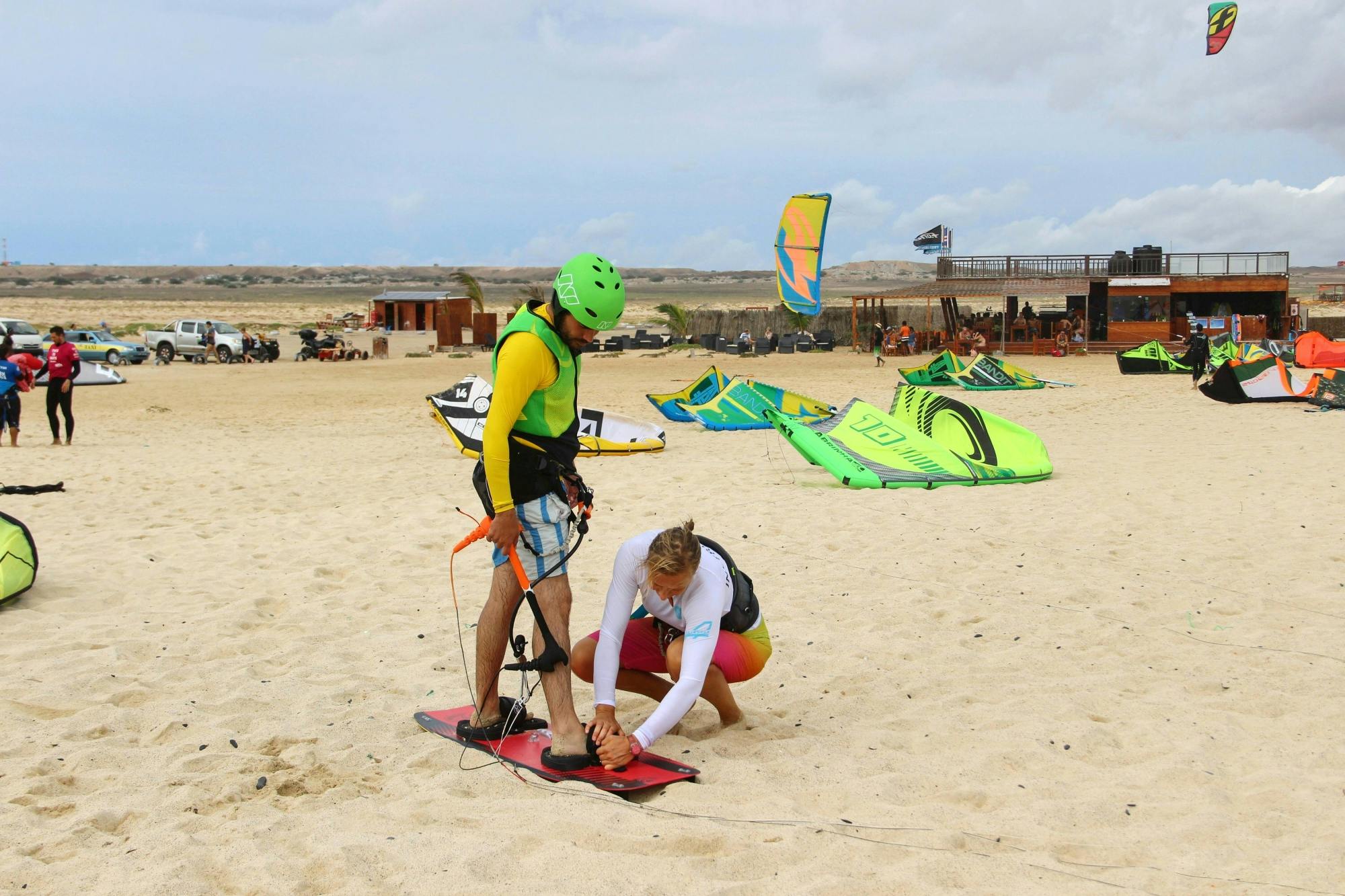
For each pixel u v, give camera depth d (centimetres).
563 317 404
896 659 559
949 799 382
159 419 2156
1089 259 4266
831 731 456
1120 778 402
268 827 356
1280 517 909
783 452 1465
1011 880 318
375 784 401
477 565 784
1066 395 2405
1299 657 546
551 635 414
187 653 572
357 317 7469
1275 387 2025
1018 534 868
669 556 398
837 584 716
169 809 375
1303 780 393
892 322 5253
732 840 343
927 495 1073
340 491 1157
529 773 409
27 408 2428
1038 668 541
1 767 414
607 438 1470
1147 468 1236
